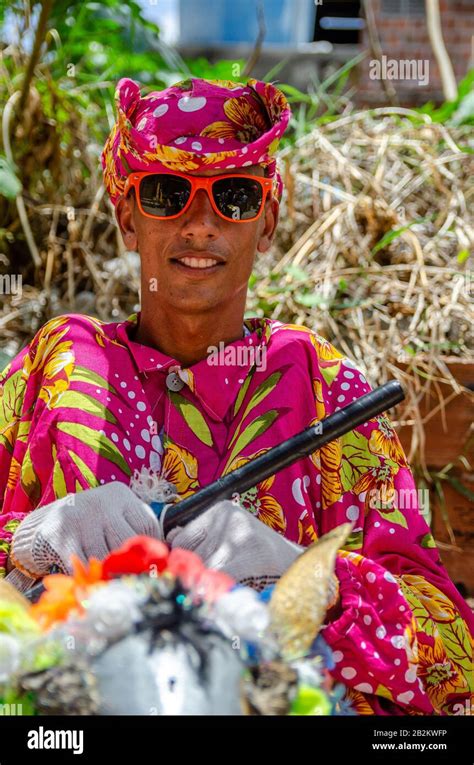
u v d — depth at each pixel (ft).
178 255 6.59
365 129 11.66
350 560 6.10
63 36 12.88
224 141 6.63
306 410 6.97
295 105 15.23
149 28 13.73
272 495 6.59
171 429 6.77
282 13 26.20
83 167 11.79
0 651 4.51
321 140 11.27
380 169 10.98
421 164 10.98
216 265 6.64
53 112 11.61
